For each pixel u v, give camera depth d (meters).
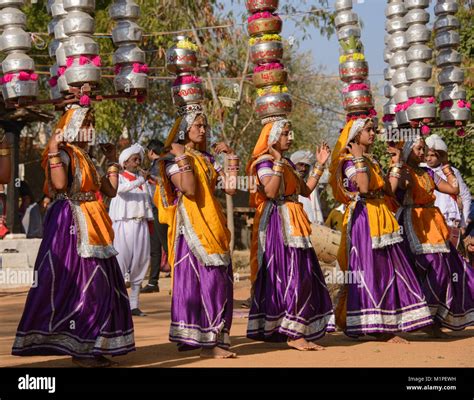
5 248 18.83
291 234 8.34
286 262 8.33
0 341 9.34
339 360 7.57
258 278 8.45
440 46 9.78
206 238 7.78
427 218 9.45
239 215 34.19
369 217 8.87
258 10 8.73
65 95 7.71
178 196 7.93
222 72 22.33
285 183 8.45
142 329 10.36
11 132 19.77
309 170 11.68
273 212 8.46
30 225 20.17
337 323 9.18
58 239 7.20
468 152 17.45
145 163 19.05
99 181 7.48
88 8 7.67
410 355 7.90
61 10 7.73
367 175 8.78
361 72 9.39
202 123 8.01
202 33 22.27
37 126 37.56
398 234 8.94
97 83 7.54
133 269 11.98
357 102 9.32
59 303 7.11
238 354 8.02
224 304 7.81
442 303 9.34
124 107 30.80
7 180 7.17
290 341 8.34
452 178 9.80
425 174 9.52
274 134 8.33
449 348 8.43
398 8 9.69
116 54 7.96
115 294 7.29
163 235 15.76
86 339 7.11
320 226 11.75
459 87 9.75
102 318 7.14
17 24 7.84
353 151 8.88
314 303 8.41
